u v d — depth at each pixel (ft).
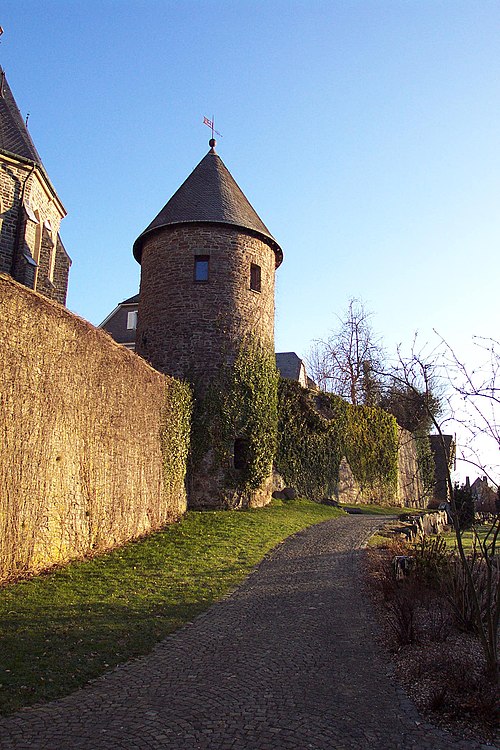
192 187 74.74
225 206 72.79
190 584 35.04
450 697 20.07
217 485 66.13
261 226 75.25
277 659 23.61
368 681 21.68
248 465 68.39
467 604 27.91
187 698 19.54
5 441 32.83
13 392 33.71
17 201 64.03
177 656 23.49
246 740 16.85
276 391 73.82
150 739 16.65
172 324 69.56
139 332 73.36
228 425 67.51
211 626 27.55
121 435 47.85
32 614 27.07
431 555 34.94
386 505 103.19
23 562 33.88
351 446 96.84
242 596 33.04
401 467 109.70
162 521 55.36
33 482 35.27
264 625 28.09
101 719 17.74
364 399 133.08
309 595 33.73
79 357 41.45
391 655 24.45
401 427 111.34
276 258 79.77
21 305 34.83
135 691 19.92
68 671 21.04
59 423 38.50
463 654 24.30
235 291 70.49
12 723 17.11
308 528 58.59
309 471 85.81
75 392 40.75
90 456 42.45
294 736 17.24
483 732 18.11
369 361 127.34
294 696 20.11
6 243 62.69
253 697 19.88
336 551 46.91
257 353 71.10
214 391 67.67
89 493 41.98
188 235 70.90
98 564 38.55
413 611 28.58
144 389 53.42
